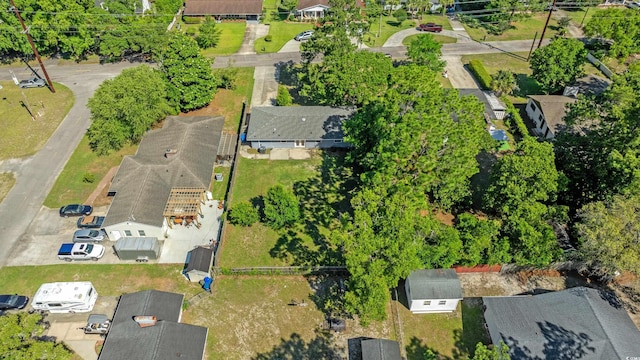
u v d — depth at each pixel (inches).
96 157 2659.9
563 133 2297.0
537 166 1974.7
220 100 3191.4
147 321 1633.9
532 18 4490.7
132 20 3646.7
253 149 2728.8
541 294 1823.3
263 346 1752.0
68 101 3154.5
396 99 2076.8
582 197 2151.8
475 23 4389.8
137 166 2326.5
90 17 3518.7
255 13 4281.5
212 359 1706.4
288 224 2234.3
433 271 1879.9
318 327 1815.9
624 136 1977.1
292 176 2529.5
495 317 1733.5
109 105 2514.8
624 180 1918.1
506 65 3651.6
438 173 2006.6
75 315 1843.0
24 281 1967.3
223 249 2116.1
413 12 4596.5
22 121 2945.4
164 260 2068.2
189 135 2549.2
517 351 1619.1
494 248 1909.4
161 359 1551.4
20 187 2448.3
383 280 1540.4
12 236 2172.7
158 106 2684.5
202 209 2325.3
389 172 1861.5
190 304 1887.3
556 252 1911.9
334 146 2723.9
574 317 1707.7
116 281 1974.7
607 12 3713.1
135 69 2723.9
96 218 2213.3
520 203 1963.6
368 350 1635.1
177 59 2844.5
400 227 1605.6
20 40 3316.9
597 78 3277.6
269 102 3159.5
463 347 1747.0
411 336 1782.7
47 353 1412.4
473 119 2132.1
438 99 2053.4
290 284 1977.1
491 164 2603.3
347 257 1571.1
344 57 2699.3
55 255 2087.8
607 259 1753.2
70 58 3708.2
